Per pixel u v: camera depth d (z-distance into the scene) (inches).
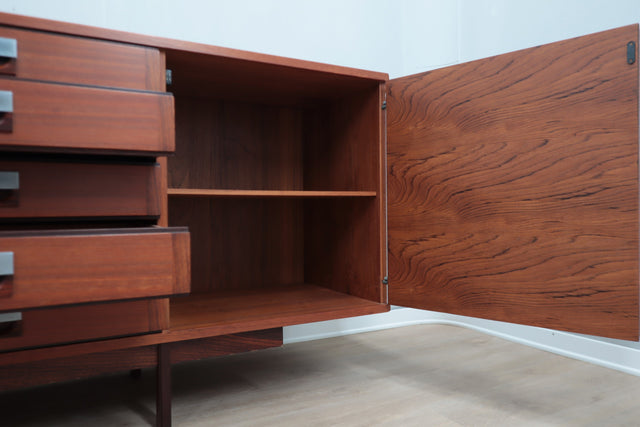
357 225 56.5
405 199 50.5
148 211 34.8
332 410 43.9
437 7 75.9
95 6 53.9
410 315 77.0
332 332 69.9
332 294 58.4
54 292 24.8
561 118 39.4
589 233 38.2
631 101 35.9
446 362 57.9
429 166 48.3
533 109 41.0
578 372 54.2
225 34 61.9
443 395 47.4
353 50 72.6
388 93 51.8
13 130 27.7
